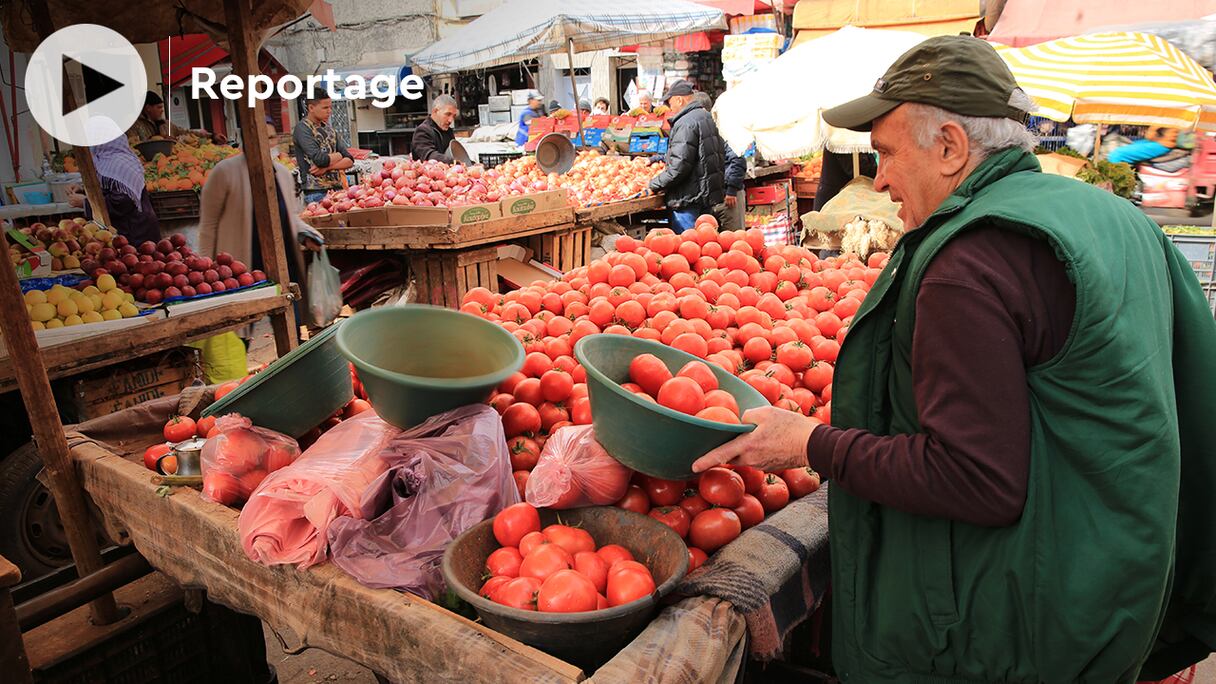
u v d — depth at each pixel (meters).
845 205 5.95
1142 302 1.27
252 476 1.98
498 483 1.75
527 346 2.34
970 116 1.36
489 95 17.55
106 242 4.43
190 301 3.86
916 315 1.32
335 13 18.22
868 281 3.22
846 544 1.54
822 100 5.69
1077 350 1.21
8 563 1.80
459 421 1.76
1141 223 1.40
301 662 3.04
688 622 1.45
